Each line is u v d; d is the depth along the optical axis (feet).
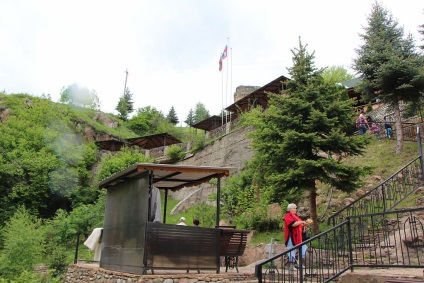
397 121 60.34
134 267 27.96
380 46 63.82
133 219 29.60
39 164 118.01
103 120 197.16
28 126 138.21
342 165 40.75
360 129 67.77
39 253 67.92
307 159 43.24
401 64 57.93
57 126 143.13
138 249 27.61
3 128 131.75
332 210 50.11
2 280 56.24
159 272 28.12
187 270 28.09
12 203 113.39
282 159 44.98
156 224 27.53
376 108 91.71
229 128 105.09
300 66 47.09
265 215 54.29
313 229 41.98
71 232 86.84
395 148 60.70
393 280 19.60
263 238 50.29
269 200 46.98
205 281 27.50
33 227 69.56
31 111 149.28
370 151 63.26
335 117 42.88
